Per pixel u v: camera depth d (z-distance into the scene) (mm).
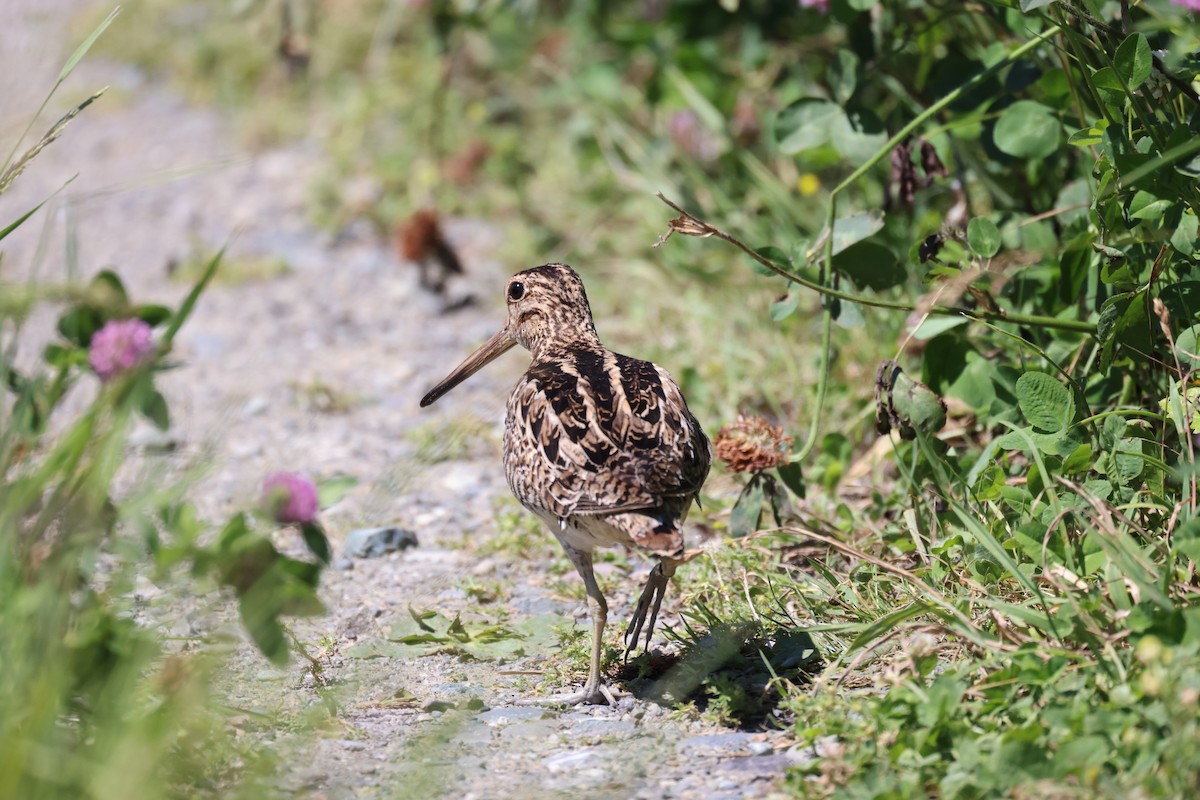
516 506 11727
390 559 10930
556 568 10430
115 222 19531
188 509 7461
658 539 7473
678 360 13766
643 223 16734
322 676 8586
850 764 6641
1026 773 6230
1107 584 7434
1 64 19062
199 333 16266
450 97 20500
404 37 23234
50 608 6414
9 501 6922
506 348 10828
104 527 7371
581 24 19688
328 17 23578
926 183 11242
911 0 11094
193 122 22859
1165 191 8523
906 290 12203
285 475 7250
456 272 16766
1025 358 10164
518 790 7059
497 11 20203
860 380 12164
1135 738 6223
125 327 7734
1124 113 8883
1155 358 8938
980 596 8125
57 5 26703
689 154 16359
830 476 10758
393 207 18906
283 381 14883
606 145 17641
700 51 17172
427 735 7730
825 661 8180
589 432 7957
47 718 6180
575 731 7820
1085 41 9148
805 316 13781
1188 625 6684
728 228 15328
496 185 19016
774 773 7051
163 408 7988
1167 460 8531
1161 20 8500
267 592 7055
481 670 8867
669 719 7938
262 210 19500
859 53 11484
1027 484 8625
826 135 10820
